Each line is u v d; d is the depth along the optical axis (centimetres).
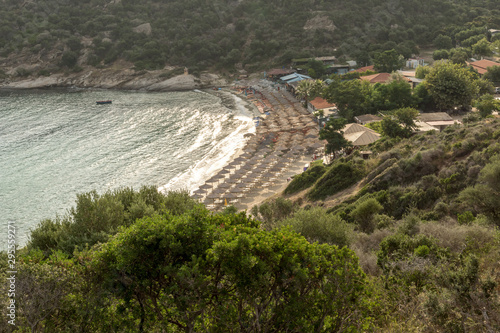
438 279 1176
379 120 8025
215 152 7944
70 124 10094
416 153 4291
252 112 10962
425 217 3053
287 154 7188
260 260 985
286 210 4128
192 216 1093
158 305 1126
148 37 17500
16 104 12569
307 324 1038
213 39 17450
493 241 1642
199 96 13588
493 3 17738
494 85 10269
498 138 3850
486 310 984
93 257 1205
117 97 13700
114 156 7788
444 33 15738
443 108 8750
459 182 3475
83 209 2502
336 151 6975
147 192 3081
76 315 1223
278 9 18212
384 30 16062
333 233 2420
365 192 4194
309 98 10444
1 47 17412
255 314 1045
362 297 1101
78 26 18125
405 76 10938
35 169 7131
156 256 1049
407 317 1145
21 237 4806
